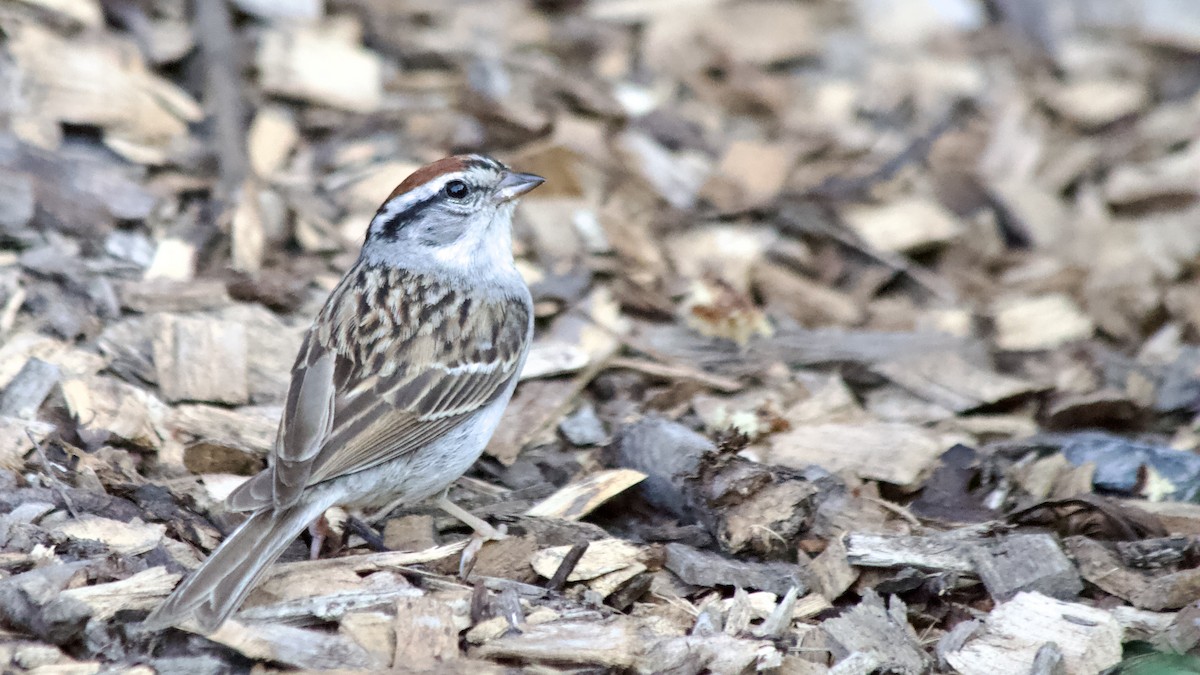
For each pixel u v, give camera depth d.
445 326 8.91
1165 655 8.13
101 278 10.95
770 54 16.70
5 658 7.23
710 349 11.95
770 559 8.78
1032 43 17.44
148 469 9.34
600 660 7.65
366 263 9.55
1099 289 13.80
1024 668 7.87
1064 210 15.08
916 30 17.45
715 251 13.52
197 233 12.05
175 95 13.52
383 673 7.39
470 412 8.88
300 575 8.11
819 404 11.30
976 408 11.48
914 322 13.09
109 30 13.88
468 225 9.51
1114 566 8.73
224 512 8.85
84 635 7.48
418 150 13.80
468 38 15.77
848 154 15.41
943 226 14.48
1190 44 17.42
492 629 7.84
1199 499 9.96
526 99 14.91
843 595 8.66
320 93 14.29
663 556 8.71
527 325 9.52
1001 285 13.99
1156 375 12.09
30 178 11.61
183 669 7.34
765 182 14.66
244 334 10.63
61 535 8.21
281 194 12.82
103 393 9.74
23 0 13.30
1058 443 10.56
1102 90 16.77
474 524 8.89
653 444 9.59
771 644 7.93
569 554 8.41
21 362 9.88
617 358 11.65
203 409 9.97
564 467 10.18
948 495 9.89
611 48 16.33
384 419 8.38
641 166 14.41
